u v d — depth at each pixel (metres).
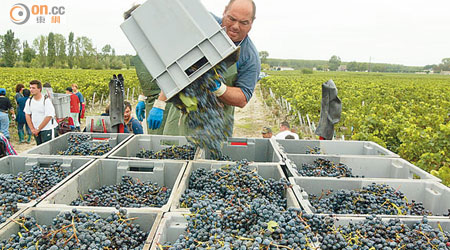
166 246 2.16
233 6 3.72
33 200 2.72
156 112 4.01
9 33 87.62
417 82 45.72
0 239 2.24
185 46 2.97
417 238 2.30
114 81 5.79
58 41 92.12
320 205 3.07
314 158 4.32
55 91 18.53
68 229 2.25
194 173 3.57
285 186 3.17
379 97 19.39
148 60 3.03
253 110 19.73
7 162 3.78
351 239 2.28
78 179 3.32
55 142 4.80
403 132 9.55
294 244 1.99
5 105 8.33
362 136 9.23
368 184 3.40
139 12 2.96
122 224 2.44
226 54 3.00
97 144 4.93
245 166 3.57
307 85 25.78
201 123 3.41
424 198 3.42
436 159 7.38
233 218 2.26
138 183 3.58
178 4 2.96
